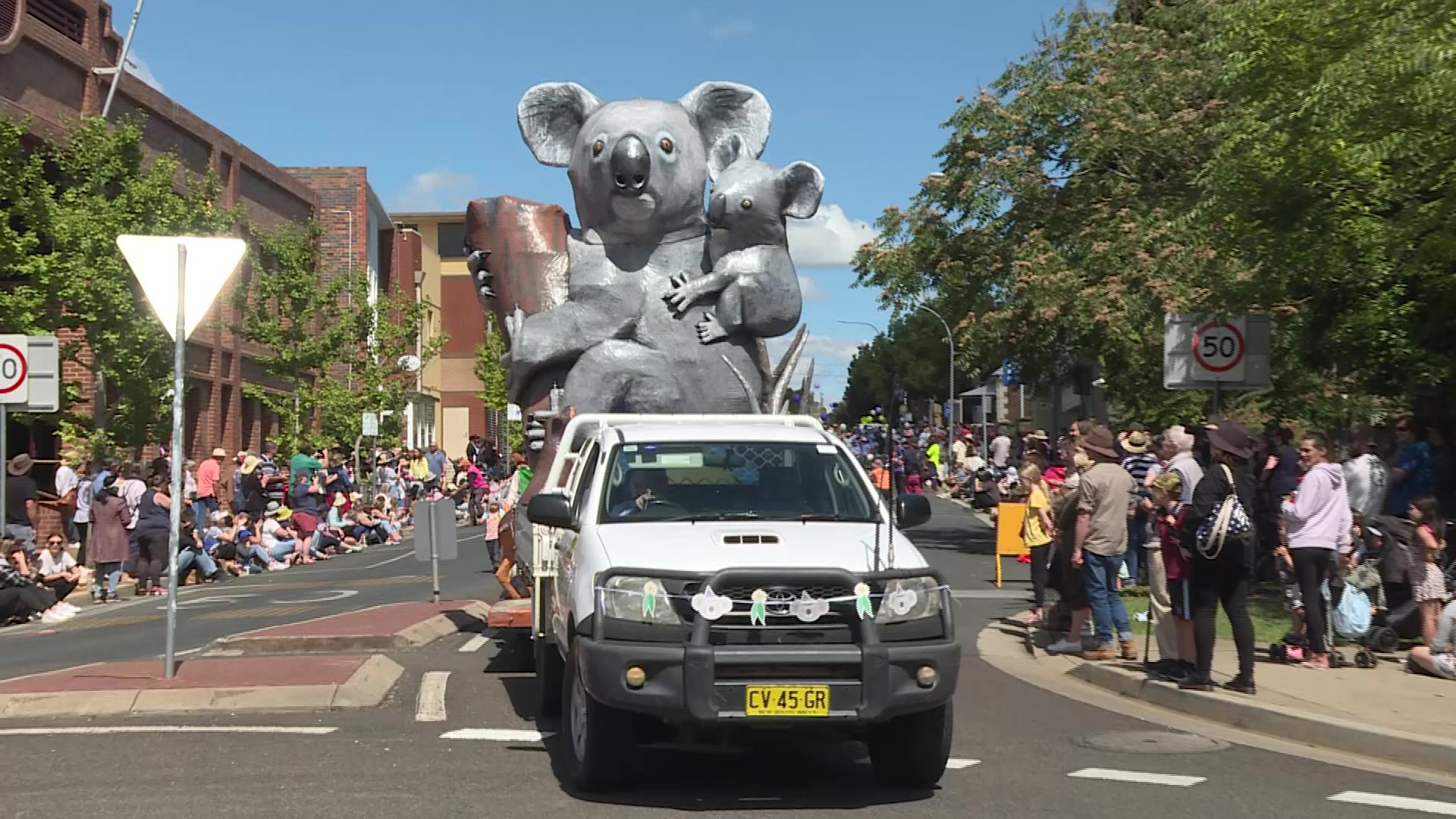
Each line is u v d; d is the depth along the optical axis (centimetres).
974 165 2398
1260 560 1470
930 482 4581
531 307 1279
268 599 1856
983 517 3328
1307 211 1430
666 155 1270
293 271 3616
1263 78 1384
